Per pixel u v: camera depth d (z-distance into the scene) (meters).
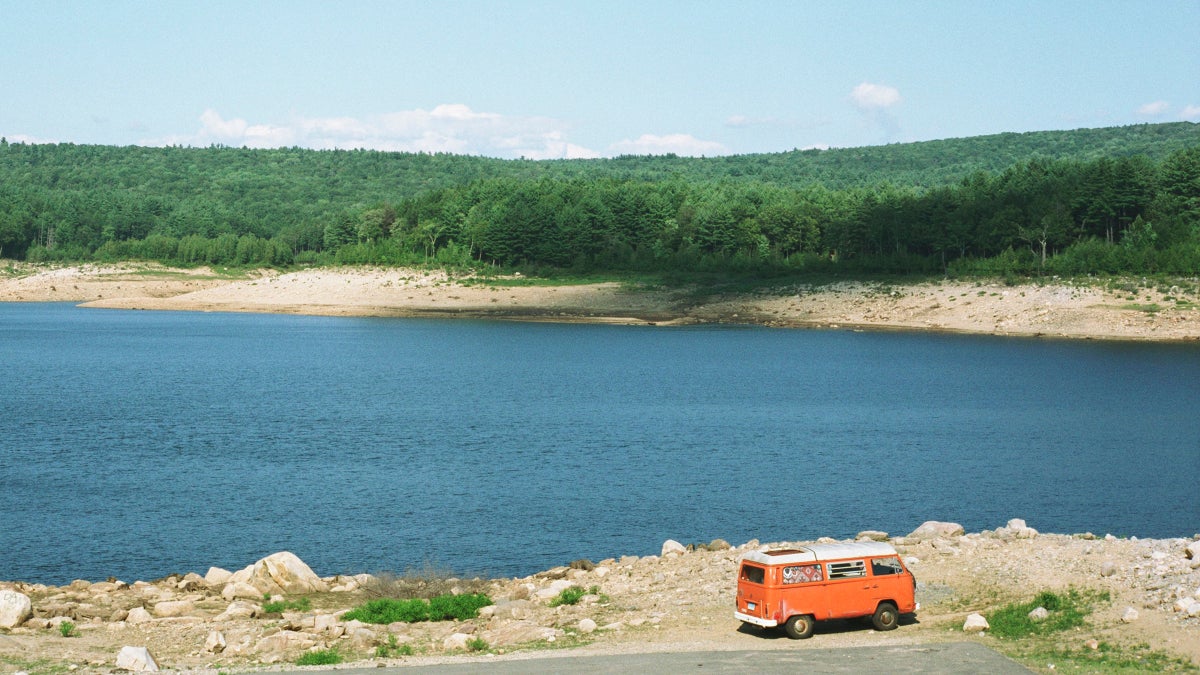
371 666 26.27
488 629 30.61
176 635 30.03
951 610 30.69
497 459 69.06
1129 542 34.47
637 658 26.36
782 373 128.75
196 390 111.19
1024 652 26.09
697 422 87.69
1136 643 25.91
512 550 46.38
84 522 51.22
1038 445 75.81
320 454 70.81
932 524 39.84
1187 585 28.73
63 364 140.25
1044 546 35.47
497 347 168.88
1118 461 69.06
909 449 73.81
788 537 48.59
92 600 34.59
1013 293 191.12
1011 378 121.44
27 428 82.56
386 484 60.56
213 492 58.06
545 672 25.14
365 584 37.16
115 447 73.31
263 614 33.03
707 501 56.31
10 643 28.19
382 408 96.81
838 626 29.59
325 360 147.88
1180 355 144.25
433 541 47.88
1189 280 180.12
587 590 35.06
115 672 25.69
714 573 35.81
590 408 97.19
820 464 67.69
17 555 45.50
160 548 46.75
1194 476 63.72
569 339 183.75
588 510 54.00
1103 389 110.38
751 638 28.31
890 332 186.12
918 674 24.39
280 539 48.25
